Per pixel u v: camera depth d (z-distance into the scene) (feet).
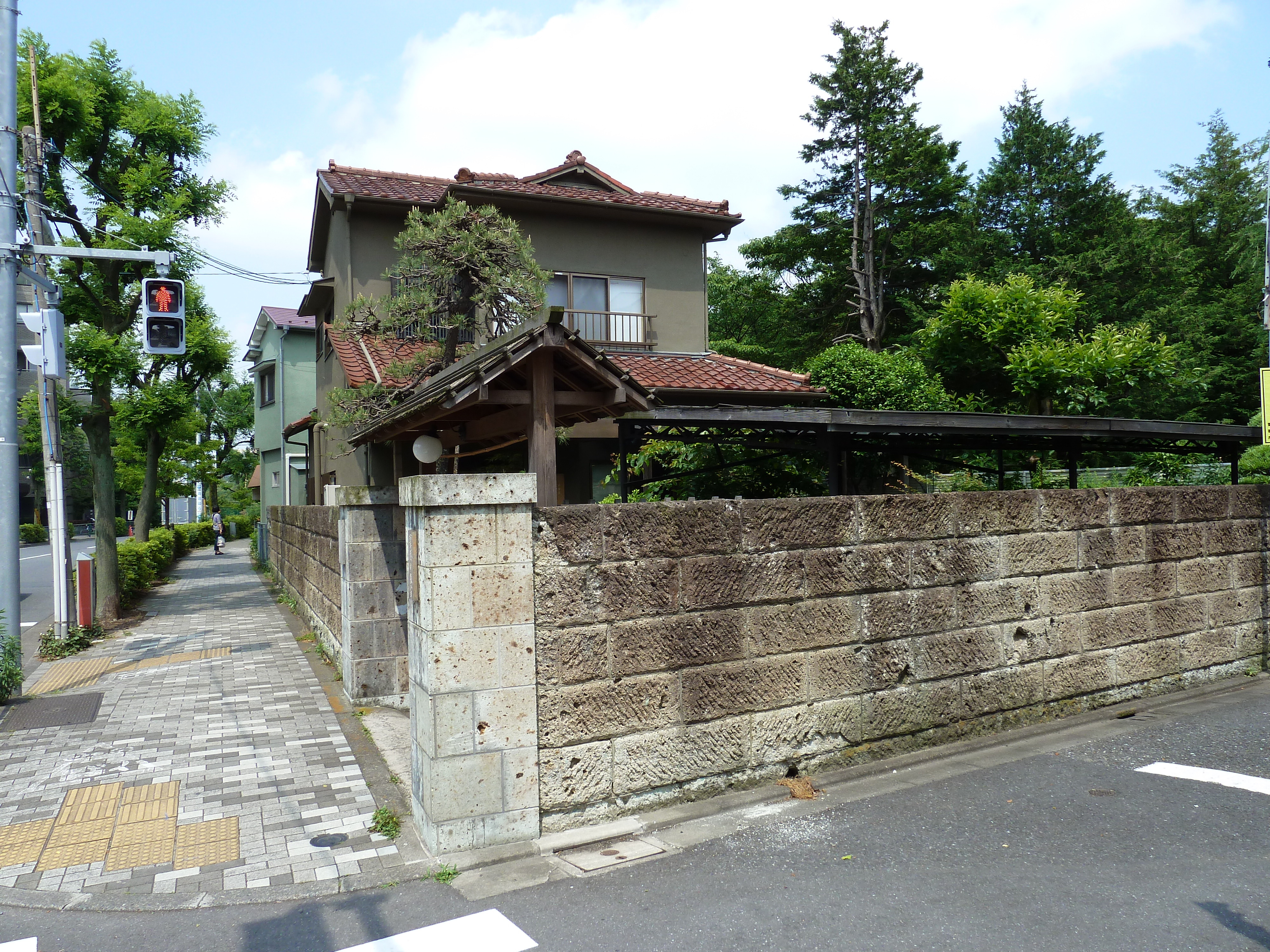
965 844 13.08
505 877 12.31
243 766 17.85
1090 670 19.88
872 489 42.50
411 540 14.07
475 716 12.98
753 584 15.19
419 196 44.68
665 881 12.07
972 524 17.88
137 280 44.01
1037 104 91.30
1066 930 10.53
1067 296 65.26
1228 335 83.87
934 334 62.13
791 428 24.13
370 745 19.31
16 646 24.81
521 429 17.53
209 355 48.49
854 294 91.76
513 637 13.19
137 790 16.57
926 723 17.30
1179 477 41.88
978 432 23.62
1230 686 22.16
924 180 86.53
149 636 36.29
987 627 18.13
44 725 21.56
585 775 13.80
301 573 40.24
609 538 13.89
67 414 40.24
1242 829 13.47
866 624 16.49
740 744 15.16
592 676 13.80
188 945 10.81
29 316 27.09
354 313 34.09
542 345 15.94
